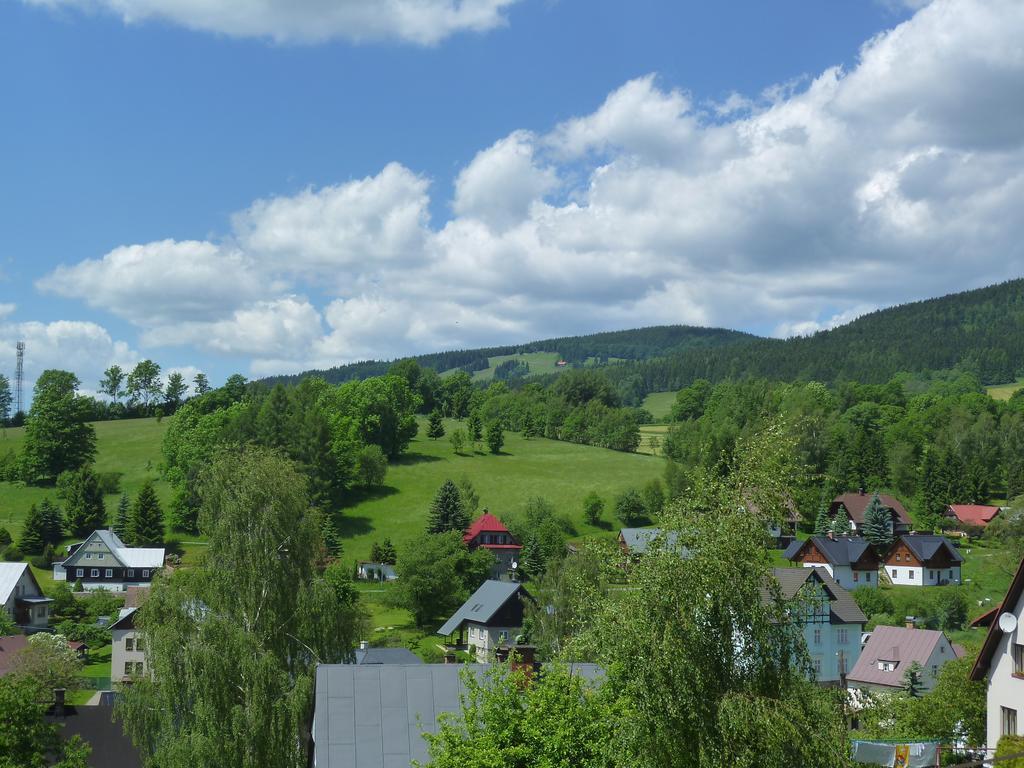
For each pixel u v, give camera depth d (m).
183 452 181.75
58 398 195.88
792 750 21.30
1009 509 134.38
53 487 187.88
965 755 41.56
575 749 28.52
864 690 25.14
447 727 30.70
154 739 47.41
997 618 41.28
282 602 51.38
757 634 22.83
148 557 145.75
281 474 54.00
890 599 117.38
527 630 91.44
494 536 156.75
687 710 22.22
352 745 37.03
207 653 46.00
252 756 44.72
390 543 156.25
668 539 23.91
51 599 122.62
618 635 23.34
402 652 69.62
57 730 47.50
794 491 23.95
